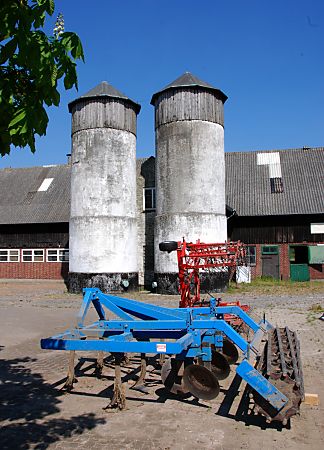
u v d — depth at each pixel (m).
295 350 6.77
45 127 3.96
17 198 33.22
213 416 5.74
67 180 33.88
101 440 5.00
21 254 31.27
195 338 6.54
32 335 11.42
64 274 30.25
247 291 22.05
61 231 30.55
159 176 22.91
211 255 10.55
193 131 22.25
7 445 4.88
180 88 22.53
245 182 30.55
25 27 3.62
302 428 5.32
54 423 5.53
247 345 6.29
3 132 4.11
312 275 27.84
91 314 15.23
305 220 28.06
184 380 6.25
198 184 21.97
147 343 5.94
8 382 7.32
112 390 6.89
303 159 31.59
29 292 23.50
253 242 28.59
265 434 5.15
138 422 5.55
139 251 26.81
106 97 23.48
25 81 4.03
